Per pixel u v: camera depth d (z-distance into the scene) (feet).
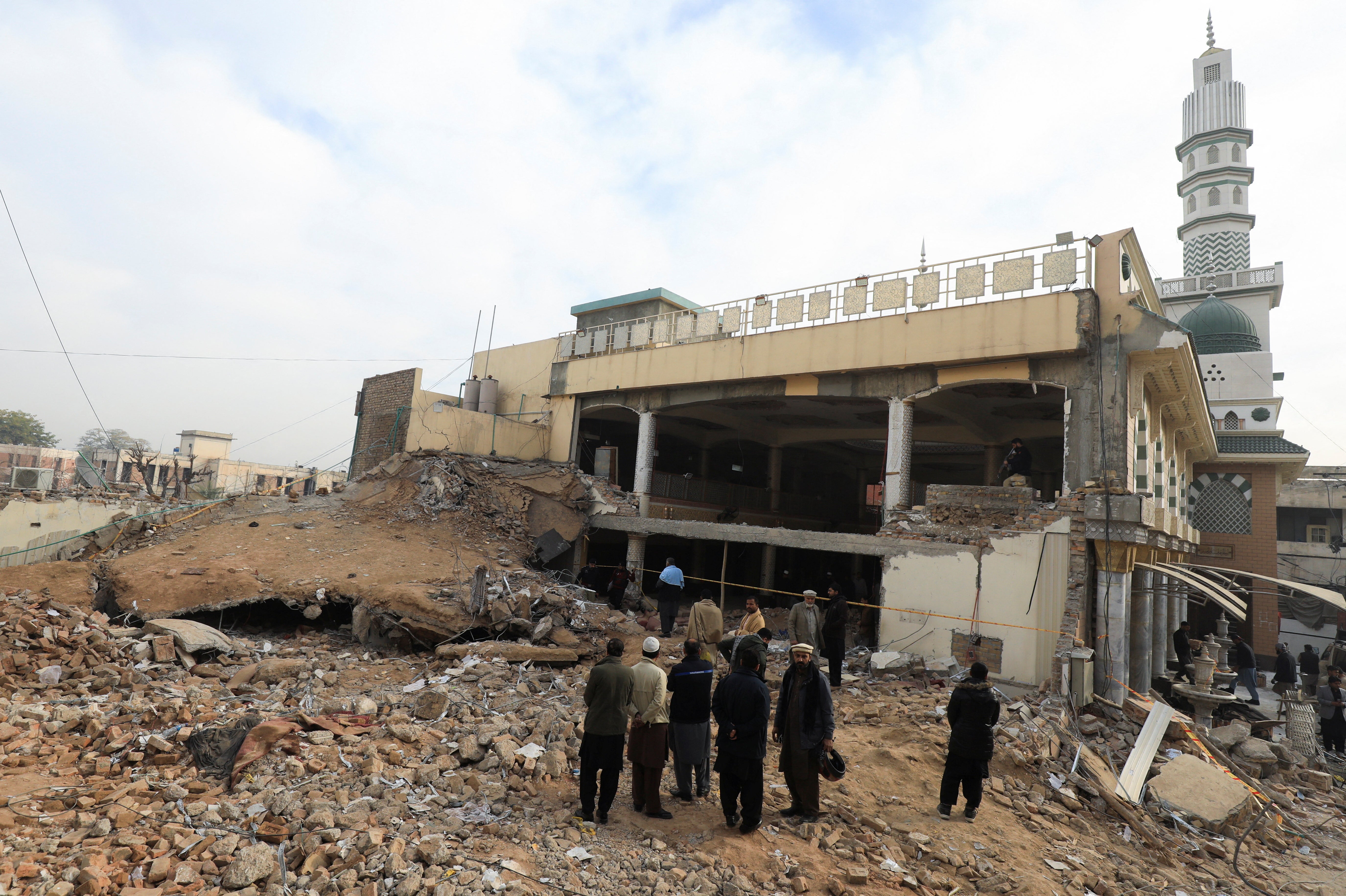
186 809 20.33
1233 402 90.12
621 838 20.68
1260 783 37.60
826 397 62.18
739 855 20.21
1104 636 43.45
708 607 39.75
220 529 56.08
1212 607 83.46
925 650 47.83
